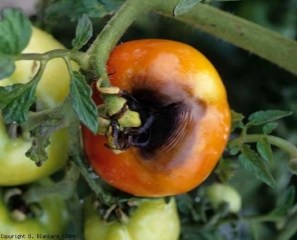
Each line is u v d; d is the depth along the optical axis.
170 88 0.40
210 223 0.54
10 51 0.35
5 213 0.48
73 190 0.47
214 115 0.41
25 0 0.66
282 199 0.55
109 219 0.46
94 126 0.36
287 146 0.45
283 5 0.64
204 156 0.40
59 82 0.45
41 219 0.49
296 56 0.50
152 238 0.47
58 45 0.47
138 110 0.38
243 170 0.61
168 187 0.41
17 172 0.44
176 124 0.40
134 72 0.40
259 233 0.62
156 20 0.59
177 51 0.41
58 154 0.45
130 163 0.41
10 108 0.37
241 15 0.64
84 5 0.49
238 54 0.63
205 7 0.50
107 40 0.39
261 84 0.64
